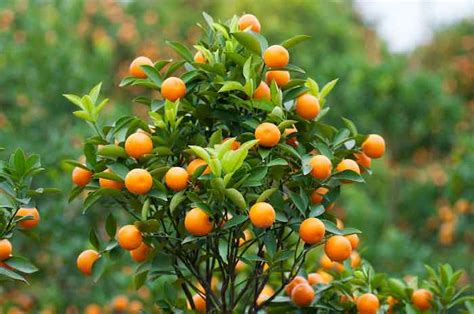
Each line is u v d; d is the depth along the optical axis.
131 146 2.99
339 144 3.27
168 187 3.02
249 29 3.07
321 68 11.02
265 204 2.83
